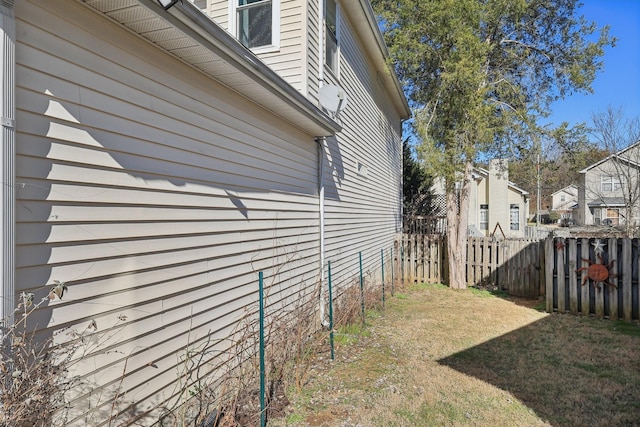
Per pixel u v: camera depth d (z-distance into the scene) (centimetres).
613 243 646
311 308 507
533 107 983
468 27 818
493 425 327
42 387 171
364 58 870
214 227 327
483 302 816
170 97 274
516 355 492
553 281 716
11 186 168
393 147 1274
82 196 206
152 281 256
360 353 502
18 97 174
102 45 219
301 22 533
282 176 467
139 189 245
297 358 437
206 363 313
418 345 534
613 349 505
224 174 343
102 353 217
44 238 185
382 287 793
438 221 1761
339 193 691
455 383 409
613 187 2666
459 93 888
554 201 4581
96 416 212
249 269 385
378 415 344
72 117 200
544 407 356
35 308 175
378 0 1109
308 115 457
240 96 371
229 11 568
